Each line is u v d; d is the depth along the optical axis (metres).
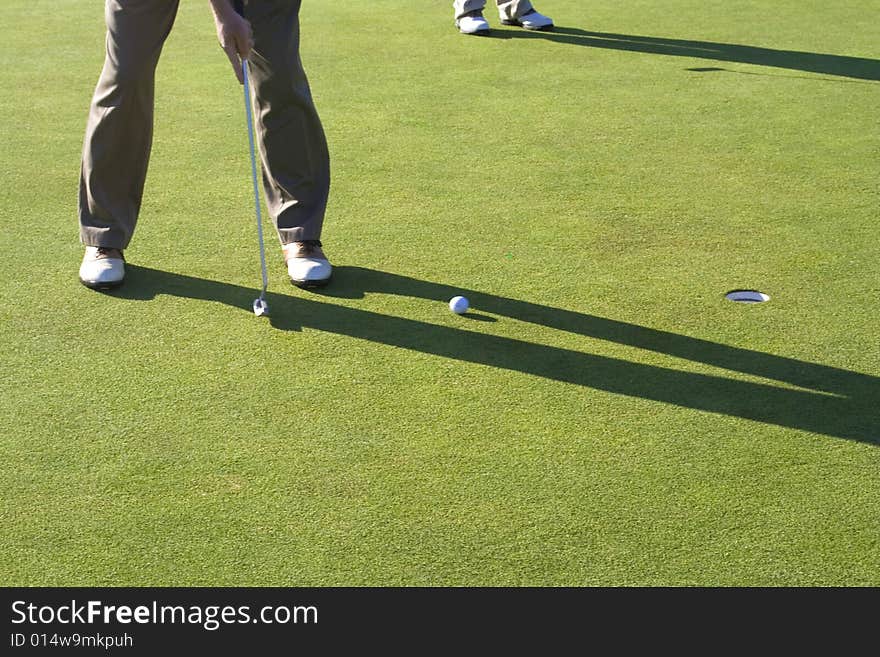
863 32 8.24
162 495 2.95
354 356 3.69
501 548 2.76
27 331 3.84
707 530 2.83
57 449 3.15
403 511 2.89
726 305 4.07
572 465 3.09
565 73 7.17
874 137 5.96
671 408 3.39
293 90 4.15
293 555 2.73
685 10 8.90
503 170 5.46
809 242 4.63
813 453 3.16
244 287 4.21
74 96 6.59
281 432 3.24
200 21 8.48
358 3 9.16
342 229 4.74
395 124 6.15
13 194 5.08
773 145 5.84
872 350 3.74
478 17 8.20
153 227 4.73
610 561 2.72
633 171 5.45
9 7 8.95
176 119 6.16
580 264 4.41
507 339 3.82
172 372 3.58
